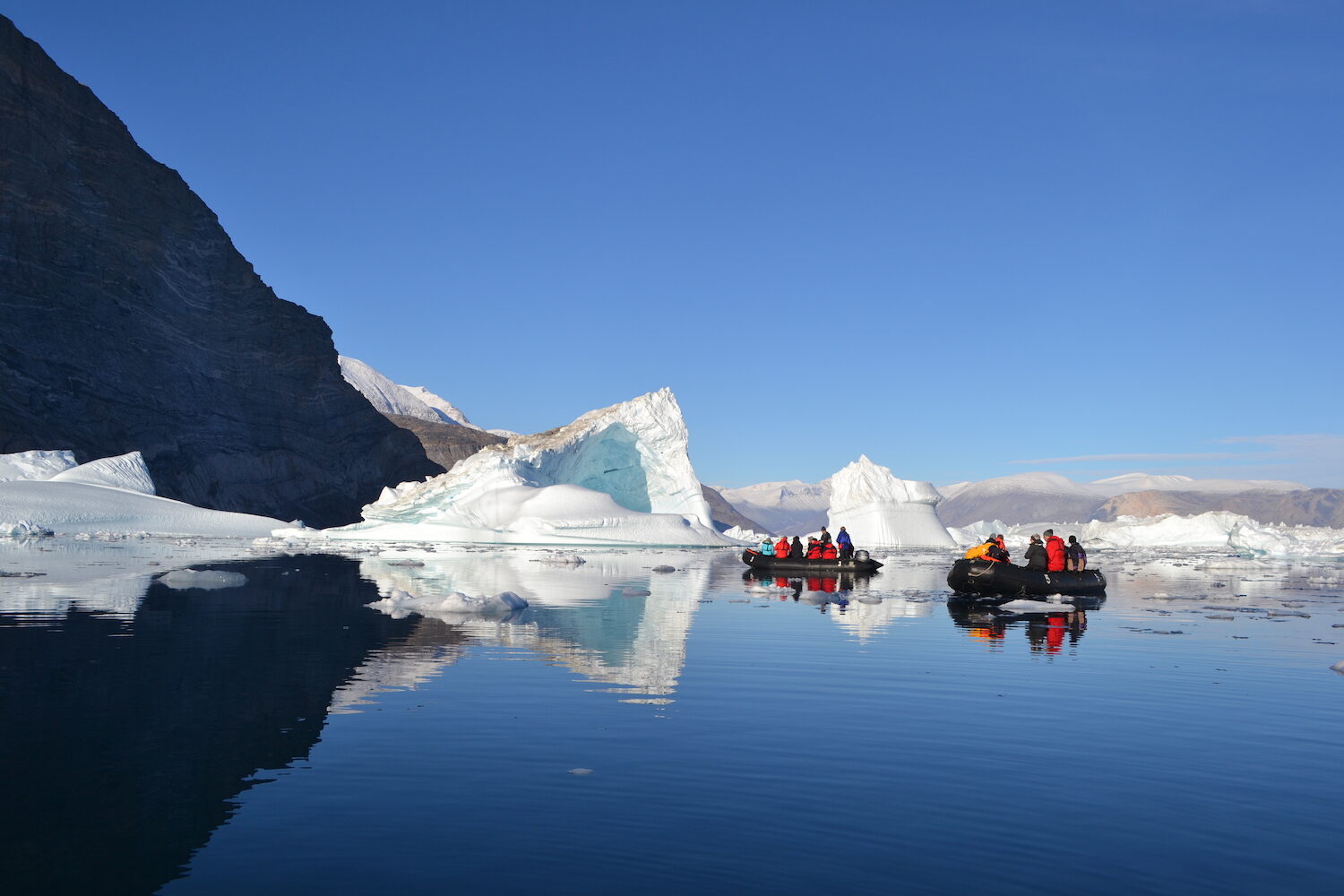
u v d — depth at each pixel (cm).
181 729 766
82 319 7481
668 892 476
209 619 1430
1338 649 1327
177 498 7825
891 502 6769
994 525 8512
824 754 732
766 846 541
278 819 568
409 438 11469
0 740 727
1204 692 998
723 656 1181
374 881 484
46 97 7481
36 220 7256
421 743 739
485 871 498
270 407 9406
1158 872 516
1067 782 670
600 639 1301
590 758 707
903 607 1869
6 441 6406
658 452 7038
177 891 468
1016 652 1256
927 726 827
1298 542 5722
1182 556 5103
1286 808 623
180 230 8762
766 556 3044
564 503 5728
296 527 6247
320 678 981
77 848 521
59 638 1216
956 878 501
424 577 2416
